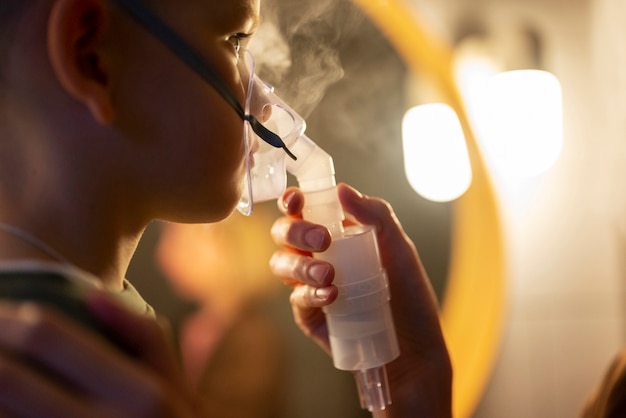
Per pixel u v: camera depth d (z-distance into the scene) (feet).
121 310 1.29
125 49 1.58
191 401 1.28
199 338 3.51
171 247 3.54
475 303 3.88
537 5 3.92
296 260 2.15
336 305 2.07
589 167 3.96
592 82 3.94
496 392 3.98
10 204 1.55
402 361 2.54
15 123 1.54
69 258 1.55
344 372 3.59
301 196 2.17
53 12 1.43
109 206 1.63
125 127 1.59
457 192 3.84
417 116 3.77
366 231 2.13
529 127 3.86
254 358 3.53
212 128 1.71
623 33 3.95
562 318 4.00
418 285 2.55
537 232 3.99
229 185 1.80
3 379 1.04
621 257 3.97
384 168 3.76
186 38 1.65
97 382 1.10
